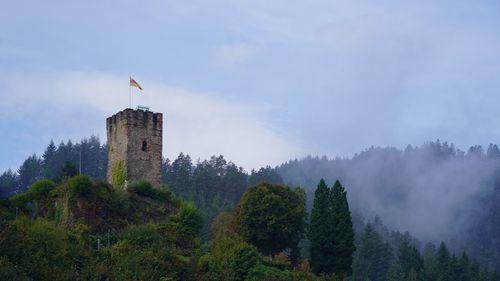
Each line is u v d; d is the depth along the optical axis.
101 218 81.69
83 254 62.50
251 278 73.19
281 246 91.94
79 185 82.31
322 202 92.38
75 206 80.75
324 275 82.00
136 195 88.50
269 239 90.75
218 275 70.69
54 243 59.91
